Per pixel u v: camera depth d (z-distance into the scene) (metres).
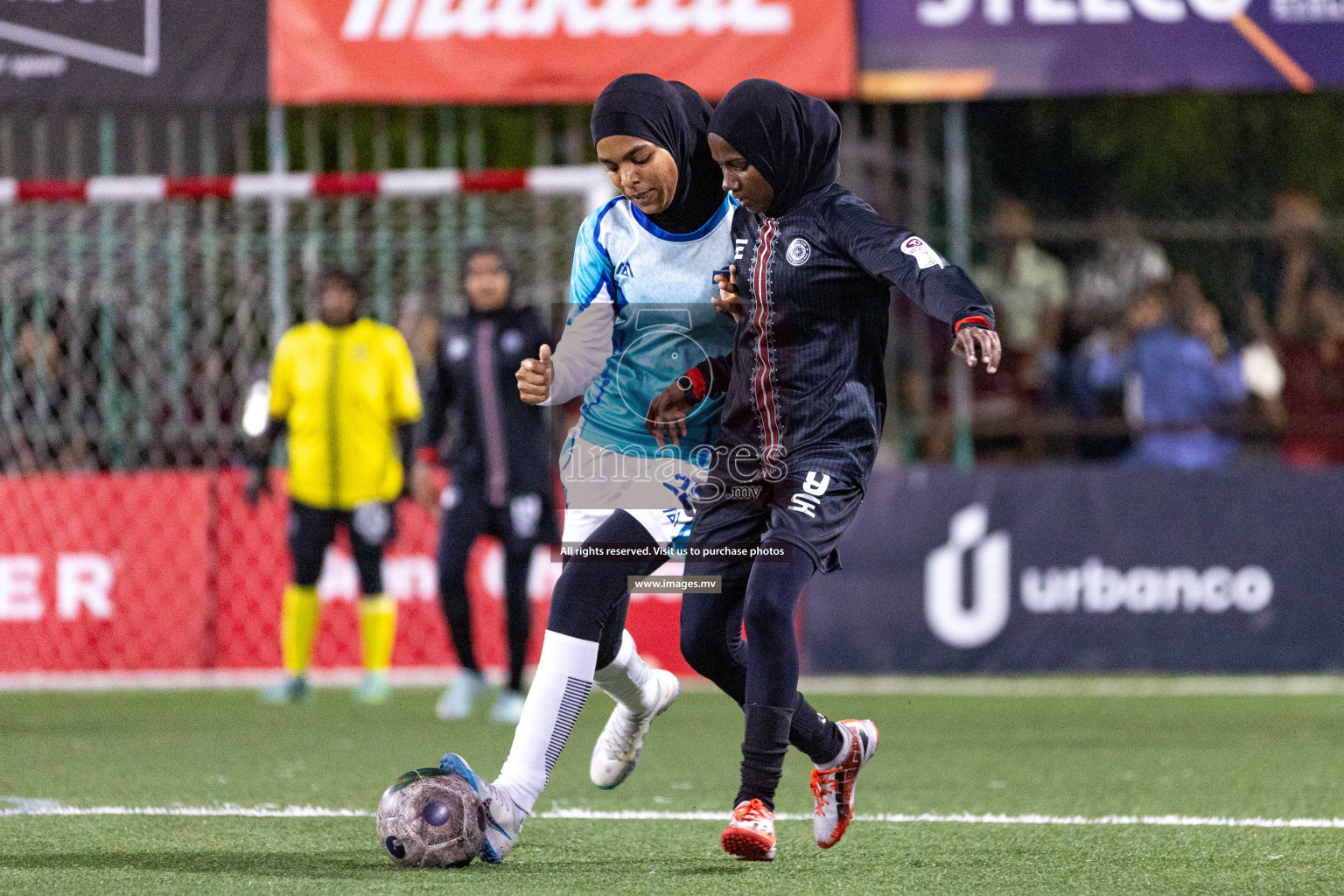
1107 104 48.72
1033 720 27.27
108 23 32.78
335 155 39.59
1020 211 40.00
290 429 29.98
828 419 14.04
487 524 27.44
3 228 34.88
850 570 33.88
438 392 27.77
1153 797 19.02
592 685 15.44
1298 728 26.14
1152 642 33.72
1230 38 32.88
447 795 14.05
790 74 32.44
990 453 38.88
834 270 13.92
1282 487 33.88
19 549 33.88
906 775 20.95
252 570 33.97
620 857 14.89
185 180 31.72
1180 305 38.06
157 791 19.28
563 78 32.41
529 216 35.44
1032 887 13.36
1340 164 51.06
